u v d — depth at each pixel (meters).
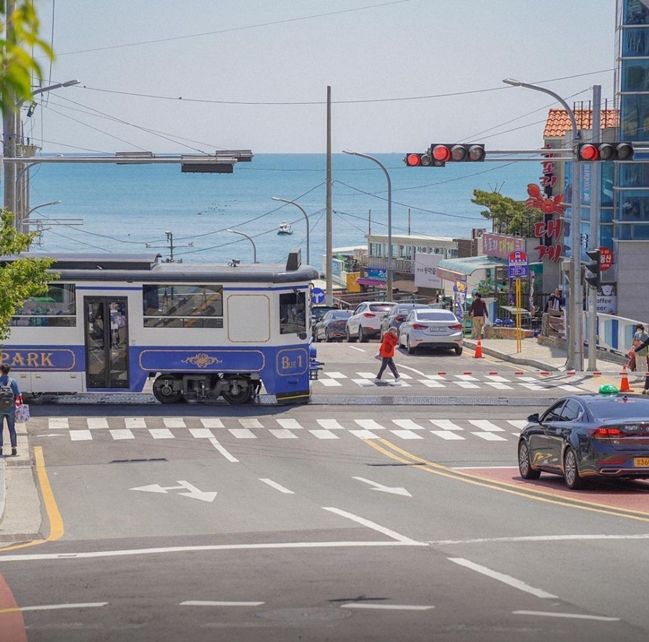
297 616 11.38
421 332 51.56
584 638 10.22
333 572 14.24
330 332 63.53
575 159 35.16
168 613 11.69
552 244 67.44
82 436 31.17
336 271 130.88
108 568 15.06
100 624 11.24
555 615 11.31
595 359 45.12
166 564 15.27
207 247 198.75
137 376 35.78
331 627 10.80
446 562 14.95
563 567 14.41
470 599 12.25
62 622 11.41
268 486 23.81
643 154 56.00
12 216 28.81
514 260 51.72
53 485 24.14
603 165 57.75
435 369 46.72
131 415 34.75
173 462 27.31
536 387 41.50
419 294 108.88
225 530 18.58
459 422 34.44
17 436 30.84
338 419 34.59
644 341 42.97
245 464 27.14
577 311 45.16
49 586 13.72
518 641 10.09
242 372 35.94
